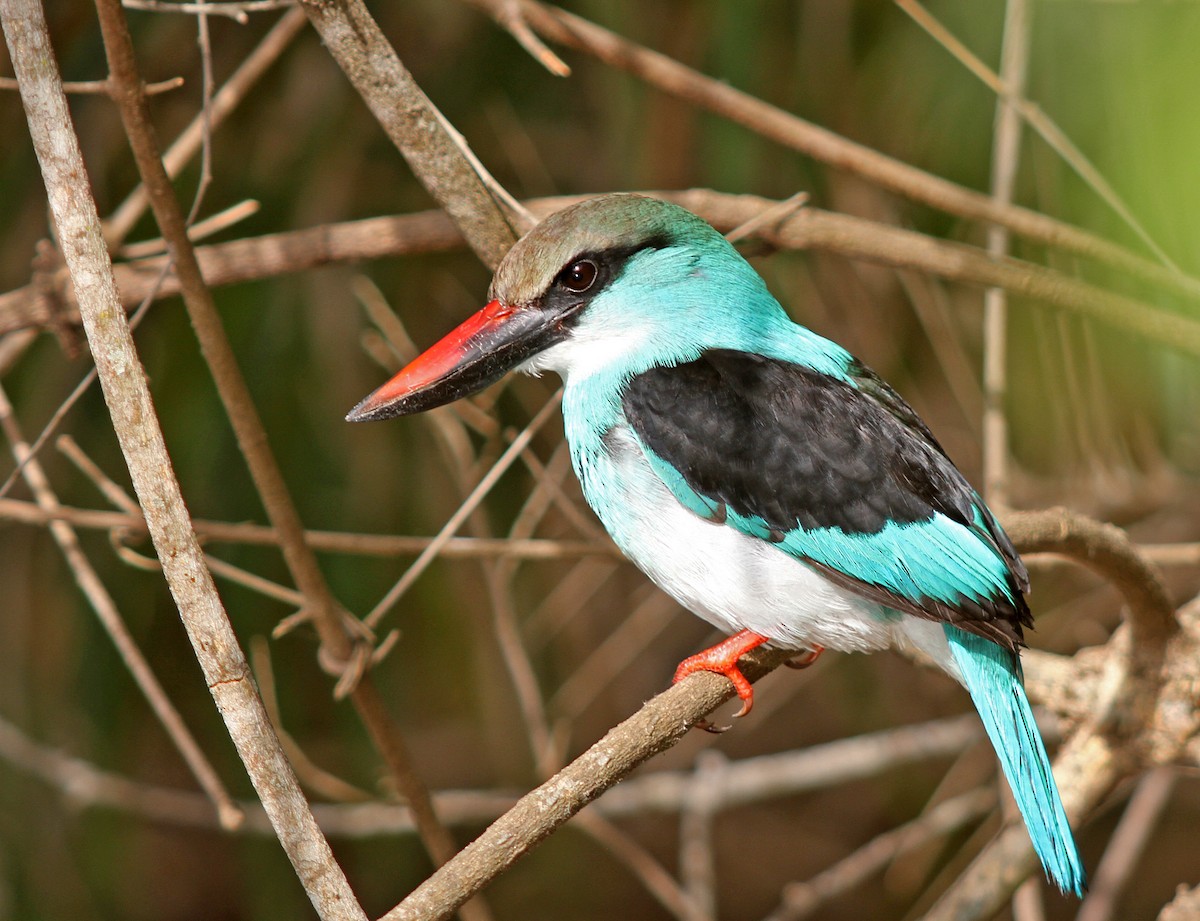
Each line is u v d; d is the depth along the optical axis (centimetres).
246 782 1062
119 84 604
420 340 1002
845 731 1230
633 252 679
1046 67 954
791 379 654
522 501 1048
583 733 1179
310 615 715
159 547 476
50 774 998
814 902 1001
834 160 815
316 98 948
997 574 611
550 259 675
